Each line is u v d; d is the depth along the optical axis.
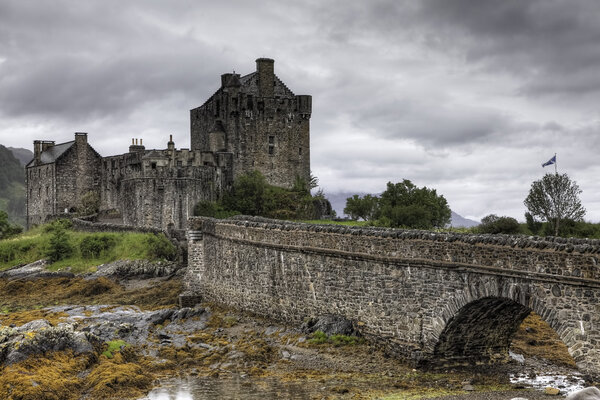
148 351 44.97
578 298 29.38
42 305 65.12
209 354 43.81
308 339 43.41
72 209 125.56
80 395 36.16
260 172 119.56
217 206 108.06
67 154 125.69
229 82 118.44
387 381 35.84
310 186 123.75
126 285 73.12
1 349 39.34
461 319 35.75
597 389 26.45
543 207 80.81
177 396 35.59
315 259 45.66
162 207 104.81
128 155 112.06
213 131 119.12
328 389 35.12
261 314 52.28
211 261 61.31
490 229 82.56
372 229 41.59
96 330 47.59
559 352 41.66
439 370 37.34
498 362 39.03
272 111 121.38
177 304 62.03
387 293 39.66
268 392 35.50
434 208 105.12
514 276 31.88
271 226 50.50
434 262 36.03
